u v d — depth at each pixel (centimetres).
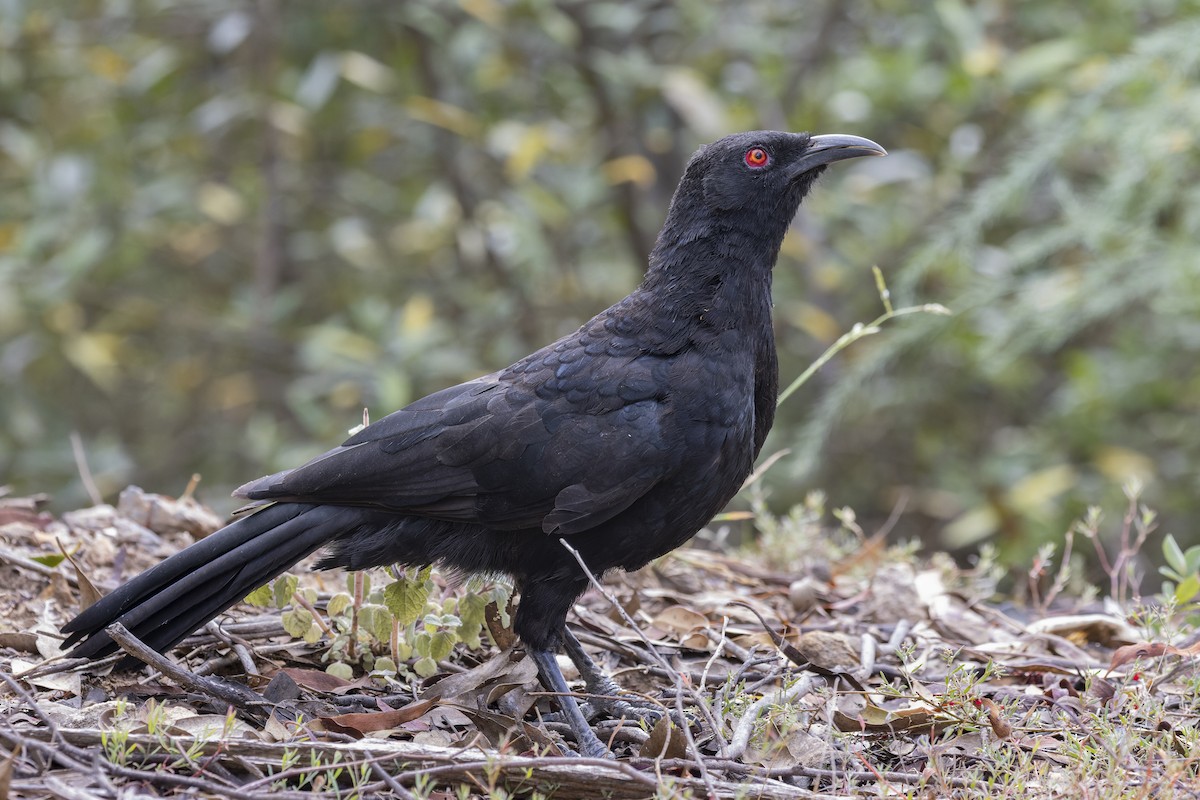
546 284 1536
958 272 1259
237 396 1516
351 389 1373
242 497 673
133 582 657
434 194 1484
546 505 680
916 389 1482
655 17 1525
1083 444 1330
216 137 1564
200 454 1584
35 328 1388
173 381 1548
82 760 570
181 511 903
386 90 1460
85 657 661
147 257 1608
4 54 1419
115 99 1491
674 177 1584
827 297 1475
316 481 670
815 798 567
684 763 592
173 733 603
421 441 679
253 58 1505
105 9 1514
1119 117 1105
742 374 715
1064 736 646
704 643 777
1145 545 1325
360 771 582
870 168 1430
